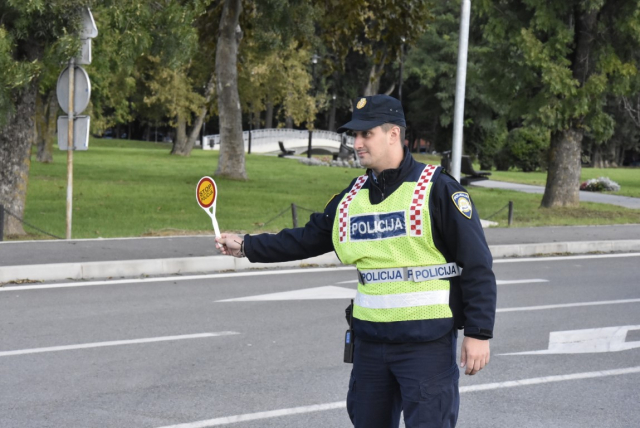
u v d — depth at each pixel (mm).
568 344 10234
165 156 58281
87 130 17125
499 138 69375
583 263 17562
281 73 53312
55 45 16484
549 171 28562
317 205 27250
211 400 7762
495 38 26781
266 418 7289
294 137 84625
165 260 14859
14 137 18438
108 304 12055
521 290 14031
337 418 7324
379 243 4738
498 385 8469
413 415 4648
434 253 4664
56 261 14328
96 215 22875
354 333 4906
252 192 31000
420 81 83875
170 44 19781
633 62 27156
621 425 7328
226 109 37219
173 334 10312
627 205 32156
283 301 12555
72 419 7176
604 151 86750
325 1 32625
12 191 18500
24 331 10320
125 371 8672
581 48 27000
